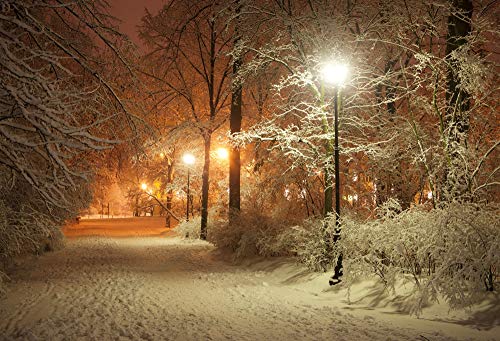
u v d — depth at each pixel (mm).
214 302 10844
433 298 8820
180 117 30703
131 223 48969
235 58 16375
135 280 14047
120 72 10227
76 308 10000
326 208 14180
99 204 67250
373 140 16281
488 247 8953
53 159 7148
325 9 14750
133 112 10523
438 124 13789
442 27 14203
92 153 15695
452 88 13164
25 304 10461
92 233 35719
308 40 14633
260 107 23578
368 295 10812
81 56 9672
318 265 13703
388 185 15258
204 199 27609
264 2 15820
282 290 12531
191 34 28422
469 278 8961
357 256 10984
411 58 15914
